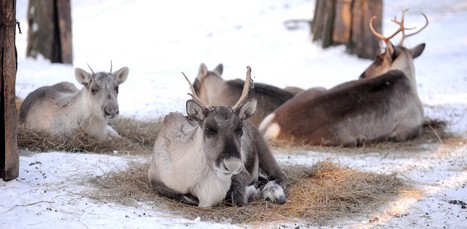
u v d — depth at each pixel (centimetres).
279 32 4041
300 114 1888
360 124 1894
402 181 1401
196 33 4162
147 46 3881
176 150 1189
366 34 3378
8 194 1147
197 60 3431
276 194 1237
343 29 3425
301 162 1580
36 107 1698
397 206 1241
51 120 1658
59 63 3189
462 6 5050
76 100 1656
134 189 1242
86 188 1232
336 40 3456
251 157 1311
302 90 2327
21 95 2228
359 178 1367
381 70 2162
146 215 1108
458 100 2528
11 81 1201
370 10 3362
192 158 1150
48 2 3156
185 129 1218
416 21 4478
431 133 2041
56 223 1033
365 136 1909
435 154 1770
